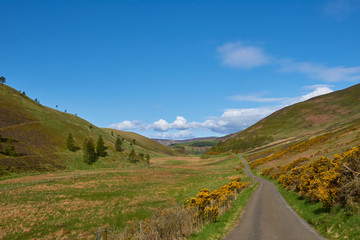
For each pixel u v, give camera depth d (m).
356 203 12.77
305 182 22.17
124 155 148.00
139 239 12.82
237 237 12.84
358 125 69.00
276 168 58.75
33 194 45.03
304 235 12.41
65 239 24.45
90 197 44.44
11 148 89.62
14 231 26.12
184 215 15.38
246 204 23.69
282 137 183.38
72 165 104.88
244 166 95.38
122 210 35.72
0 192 46.00
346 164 15.59
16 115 144.62
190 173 88.81
